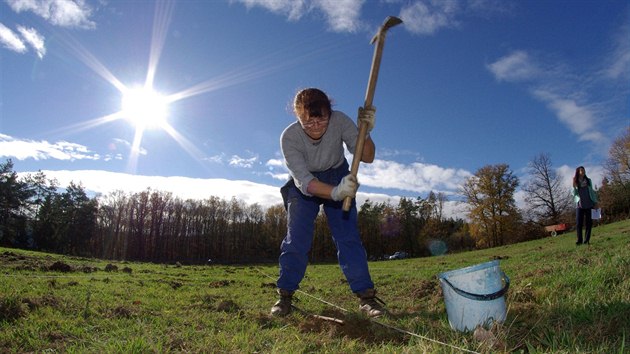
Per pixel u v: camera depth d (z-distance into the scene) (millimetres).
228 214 75562
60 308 4121
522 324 3342
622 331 2924
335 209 4574
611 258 5320
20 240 63281
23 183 62906
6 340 3127
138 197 73250
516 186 49281
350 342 3164
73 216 68000
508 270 7434
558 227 38781
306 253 4582
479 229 49688
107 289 6297
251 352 2953
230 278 10539
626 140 47312
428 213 70750
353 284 4508
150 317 4004
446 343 3027
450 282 3412
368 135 4336
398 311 4750
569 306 3662
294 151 4332
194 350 3002
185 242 73938
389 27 3795
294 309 4668
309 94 3949
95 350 2912
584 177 11297
